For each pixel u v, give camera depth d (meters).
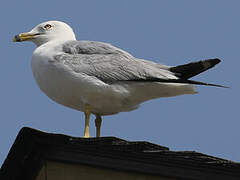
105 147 8.50
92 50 11.18
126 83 10.91
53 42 11.66
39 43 12.20
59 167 8.80
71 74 10.84
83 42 11.39
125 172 8.41
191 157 7.98
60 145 8.74
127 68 10.89
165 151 8.14
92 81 10.80
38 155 8.85
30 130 8.66
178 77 10.95
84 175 8.66
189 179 8.04
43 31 12.13
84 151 8.62
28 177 8.94
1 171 8.90
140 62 11.03
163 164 8.19
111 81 10.88
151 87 10.95
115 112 11.59
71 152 8.72
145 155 8.28
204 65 10.71
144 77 10.80
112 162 8.48
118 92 10.88
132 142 8.34
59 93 11.12
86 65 10.91
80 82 10.81
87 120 11.03
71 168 8.74
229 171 7.84
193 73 10.89
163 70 10.93
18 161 8.85
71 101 11.22
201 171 7.98
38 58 11.18
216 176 7.91
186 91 11.14
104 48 11.22
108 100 11.04
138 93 11.03
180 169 8.11
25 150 8.82
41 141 8.77
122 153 8.42
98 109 11.37
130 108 11.50
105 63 10.95
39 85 11.34
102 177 8.57
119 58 11.03
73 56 11.05
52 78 11.02
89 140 8.57
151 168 8.26
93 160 8.58
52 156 8.79
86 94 10.93
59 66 10.91
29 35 12.21
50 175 8.84
